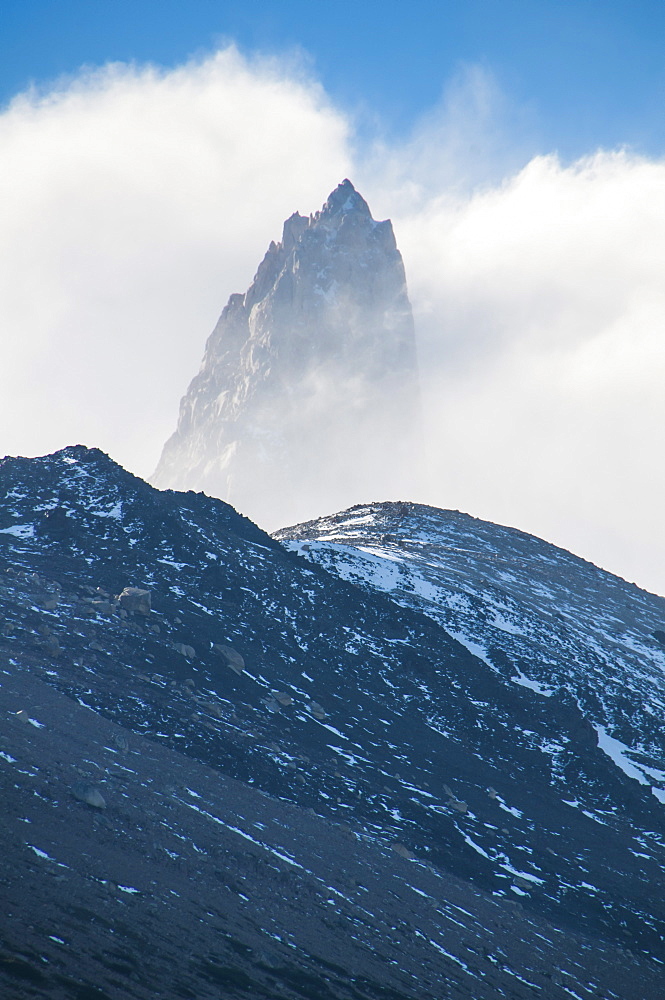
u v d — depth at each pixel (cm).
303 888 17412
